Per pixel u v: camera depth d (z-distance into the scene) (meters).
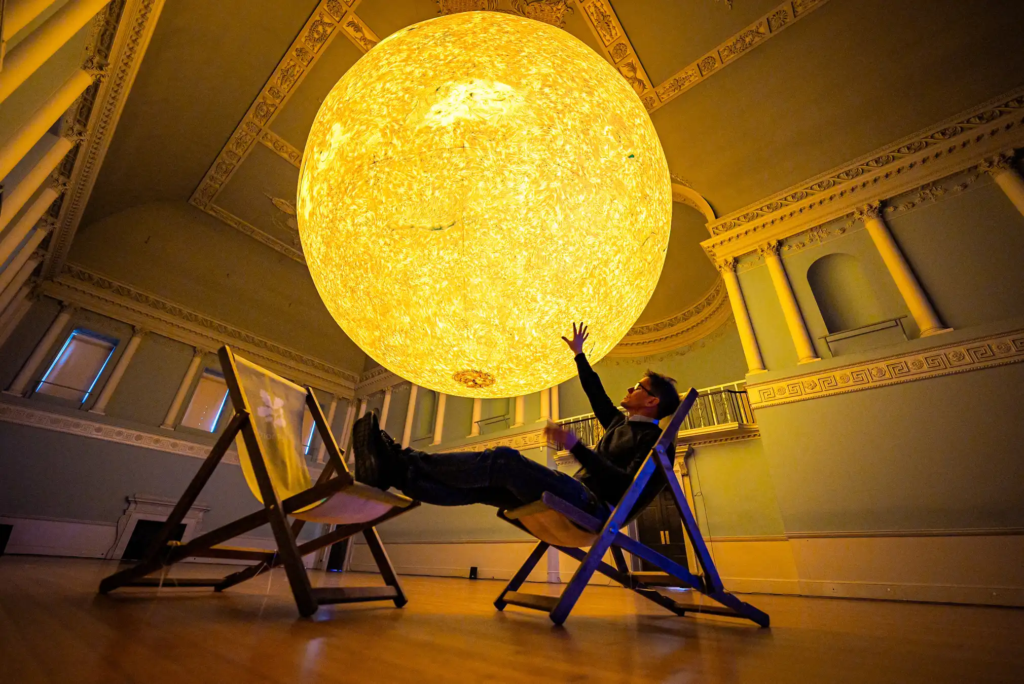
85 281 9.96
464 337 2.27
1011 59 5.61
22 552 8.09
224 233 10.70
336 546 11.87
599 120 2.26
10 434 8.51
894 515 4.88
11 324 8.88
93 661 0.74
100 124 6.31
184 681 0.65
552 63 2.30
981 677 0.81
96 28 5.10
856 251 6.51
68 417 9.20
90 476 9.19
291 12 6.59
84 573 3.63
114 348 10.30
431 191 2.07
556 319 2.26
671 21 6.24
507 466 1.54
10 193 4.97
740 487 7.45
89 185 7.36
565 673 0.81
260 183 9.57
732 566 7.02
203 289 11.30
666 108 7.16
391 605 1.97
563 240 2.13
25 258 7.22
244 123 8.27
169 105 7.46
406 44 2.41
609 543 1.57
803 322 6.57
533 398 10.10
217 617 1.32
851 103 6.43
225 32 6.68
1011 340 4.92
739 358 9.94
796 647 1.16
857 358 5.75
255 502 11.31
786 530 5.46
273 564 2.18
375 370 14.17
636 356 11.60
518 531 8.46
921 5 5.54
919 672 0.86
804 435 5.78
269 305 12.19
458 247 2.09
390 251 2.13
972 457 4.70
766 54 6.31
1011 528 4.29
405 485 1.63
